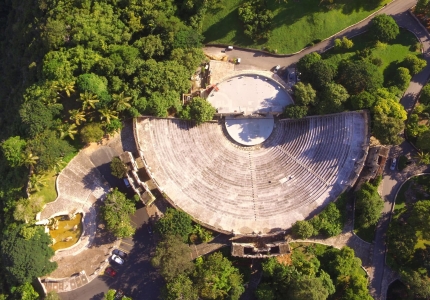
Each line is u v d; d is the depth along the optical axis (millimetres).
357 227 87750
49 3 96938
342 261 82000
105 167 88875
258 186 90062
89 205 87375
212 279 80125
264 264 81500
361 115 89438
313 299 72688
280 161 92188
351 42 91938
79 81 84375
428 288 80375
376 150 87438
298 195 88875
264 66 96812
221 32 97688
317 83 90000
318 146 91062
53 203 86688
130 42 95875
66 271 85250
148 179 87562
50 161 82062
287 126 94250
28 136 85375
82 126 87500
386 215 89125
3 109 104875
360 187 87125
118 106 84875
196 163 90375
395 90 88875
